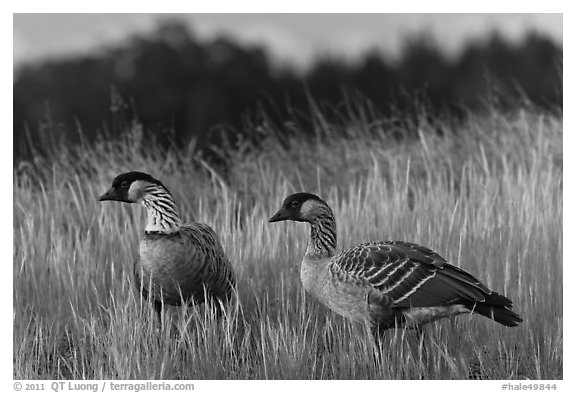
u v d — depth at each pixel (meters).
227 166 21.11
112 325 12.20
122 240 15.58
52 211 17.61
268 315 13.11
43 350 12.96
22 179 19.22
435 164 20.31
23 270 15.07
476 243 14.86
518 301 13.05
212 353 11.91
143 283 12.56
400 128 21.97
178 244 12.26
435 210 16.31
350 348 11.80
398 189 18.08
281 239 15.66
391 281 11.55
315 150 21.45
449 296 11.34
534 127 21.69
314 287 12.33
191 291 12.59
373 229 15.88
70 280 14.39
